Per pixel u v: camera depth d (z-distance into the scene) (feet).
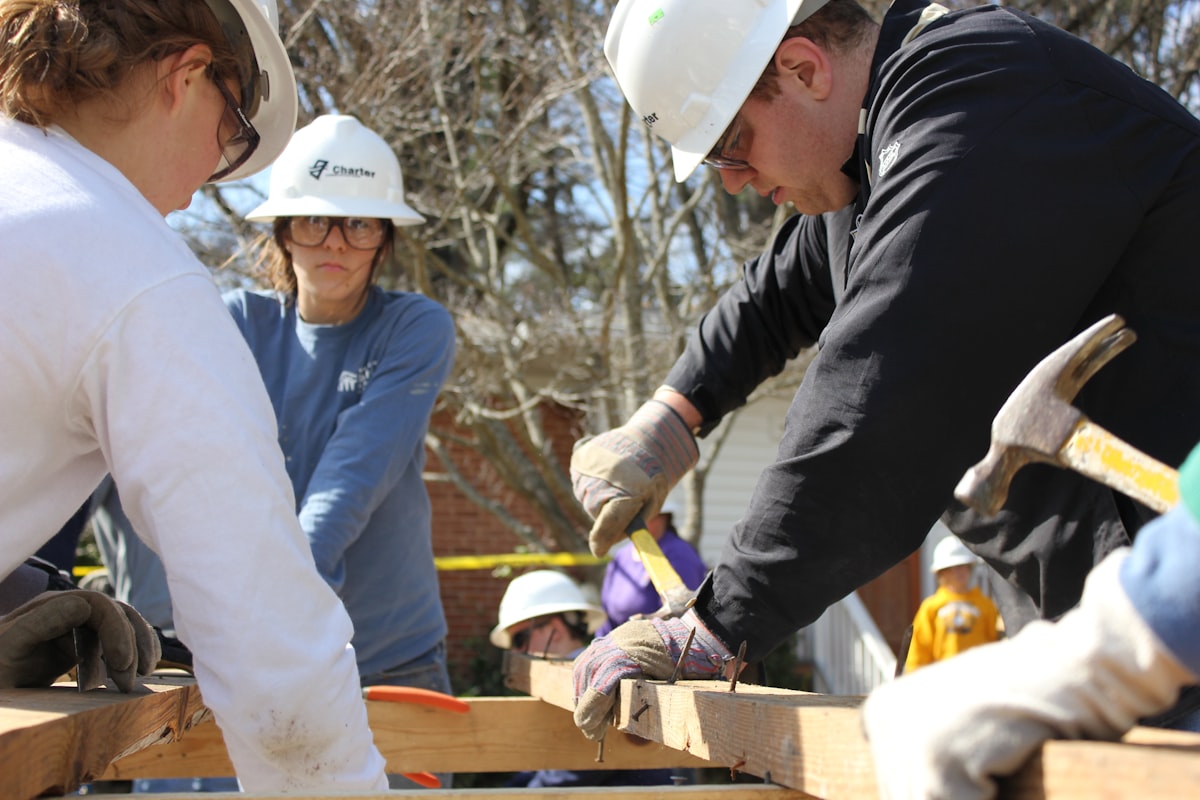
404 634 9.89
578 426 30.96
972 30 5.52
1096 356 3.37
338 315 9.93
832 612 30.19
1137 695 2.54
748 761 4.17
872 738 2.83
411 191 24.91
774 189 6.91
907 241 5.20
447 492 32.83
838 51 6.29
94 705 4.18
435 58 21.86
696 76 6.63
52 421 4.36
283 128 6.41
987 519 5.98
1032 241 5.12
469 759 8.59
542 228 32.27
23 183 4.38
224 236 20.99
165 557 4.25
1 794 3.10
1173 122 5.40
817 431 5.24
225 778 8.95
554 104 25.96
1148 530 2.57
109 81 4.71
